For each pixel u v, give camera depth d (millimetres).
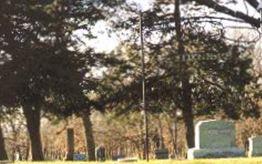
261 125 92938
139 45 53531
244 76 50562
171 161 29734
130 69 54875
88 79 54281
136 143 99062
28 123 59594
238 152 39844
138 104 55906
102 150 67438
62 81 50781
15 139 105500
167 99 55719
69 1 51562
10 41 50906
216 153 39594
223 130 41062
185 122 56750
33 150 59531
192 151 39844
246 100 55625
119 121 64562
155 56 51844
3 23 51031
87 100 54500
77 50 53531
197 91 55344
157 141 96875
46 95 52344
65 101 53625
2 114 55750
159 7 46312
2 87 49656
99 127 110125
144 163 30625
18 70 50000
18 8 51094
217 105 55938
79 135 109938
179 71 48875
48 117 60719
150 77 53562
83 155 68875
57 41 52219
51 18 51500
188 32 45531
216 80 53375
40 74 50625
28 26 52312
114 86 55250
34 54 50281
